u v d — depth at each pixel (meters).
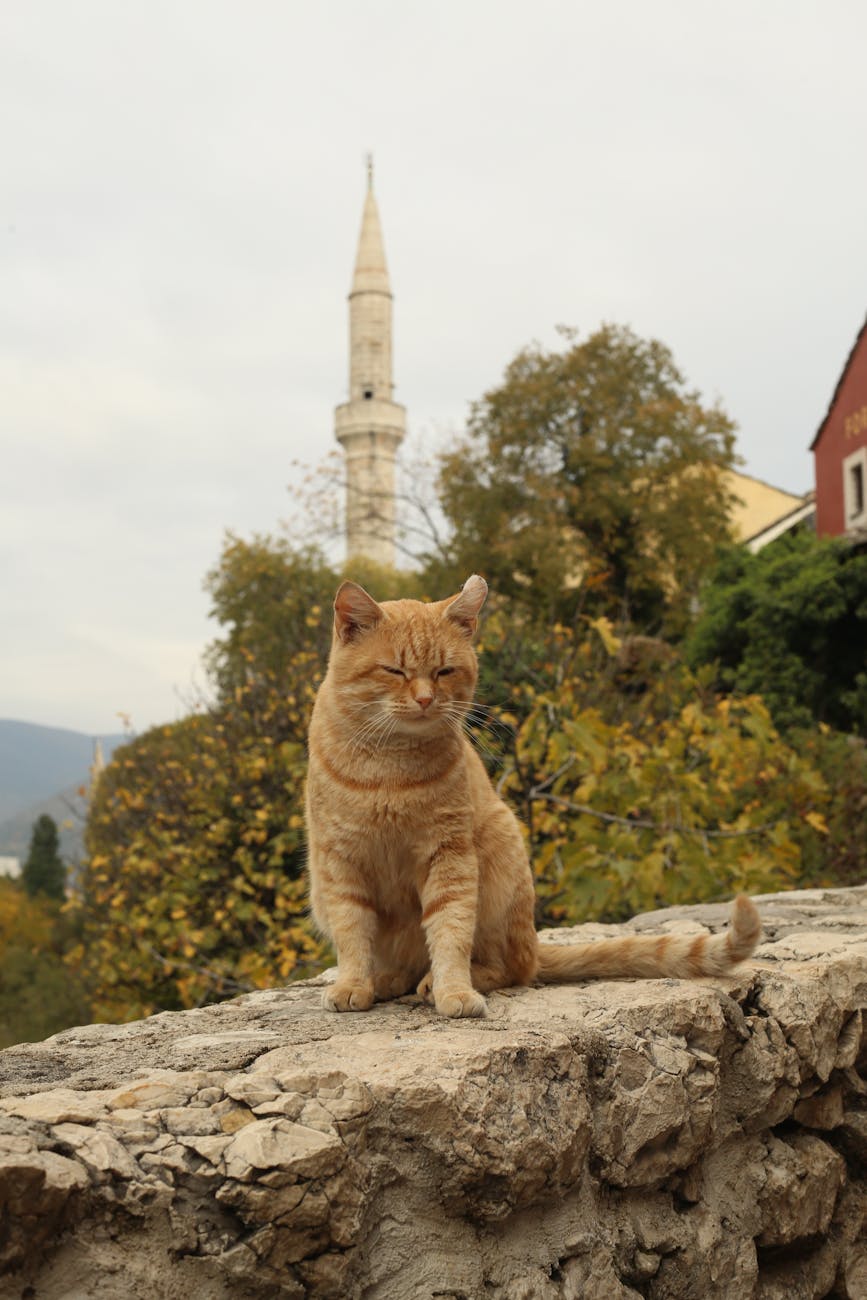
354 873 3.52
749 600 21.16
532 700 9.19
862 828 10.36
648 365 31.86
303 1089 2.41
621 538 30.53
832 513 24.86
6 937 30.33
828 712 20.61
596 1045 2.99
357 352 56.72
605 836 7.03
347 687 3.52
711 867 7.34
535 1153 2.60
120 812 13.61
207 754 11.64
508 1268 2.58
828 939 4.39
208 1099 2.38
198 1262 2.15
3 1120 2.20
